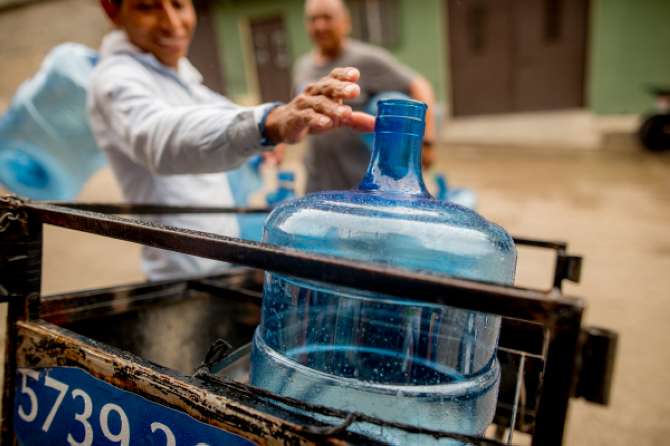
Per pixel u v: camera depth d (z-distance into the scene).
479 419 0.64
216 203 1.31
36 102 1.90
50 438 0.70
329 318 0.68
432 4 10.05
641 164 7.30
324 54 2.41
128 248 3.82
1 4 6.81
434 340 0.65
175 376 0.60
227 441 0.55
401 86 2.29
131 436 0.62
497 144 9.19
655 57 9.18
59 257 3.58
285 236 0.69
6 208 0.69
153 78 1.20
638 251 3.79
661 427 1.82
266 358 0.67
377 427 0.58
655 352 2.34
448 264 0.62
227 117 0.83
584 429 1.81
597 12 9.29
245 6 11.13
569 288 3.10
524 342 0.85
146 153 0.97
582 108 9.78
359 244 0.63
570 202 5.22
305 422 0.53
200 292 1.04
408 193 0.70
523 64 9.90
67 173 2.14
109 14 1.23
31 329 0.71
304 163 2.50
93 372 0.65
